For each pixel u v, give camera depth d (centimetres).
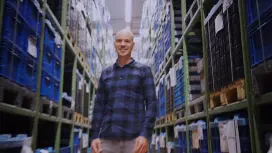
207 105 328
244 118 226
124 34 261
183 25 486
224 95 270
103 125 253
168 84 625
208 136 322
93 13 739
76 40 520
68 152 458
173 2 601
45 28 318
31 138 266
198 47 514
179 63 504
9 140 218
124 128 244
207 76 335
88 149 691
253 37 209
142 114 252
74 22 500
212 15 312
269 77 202
